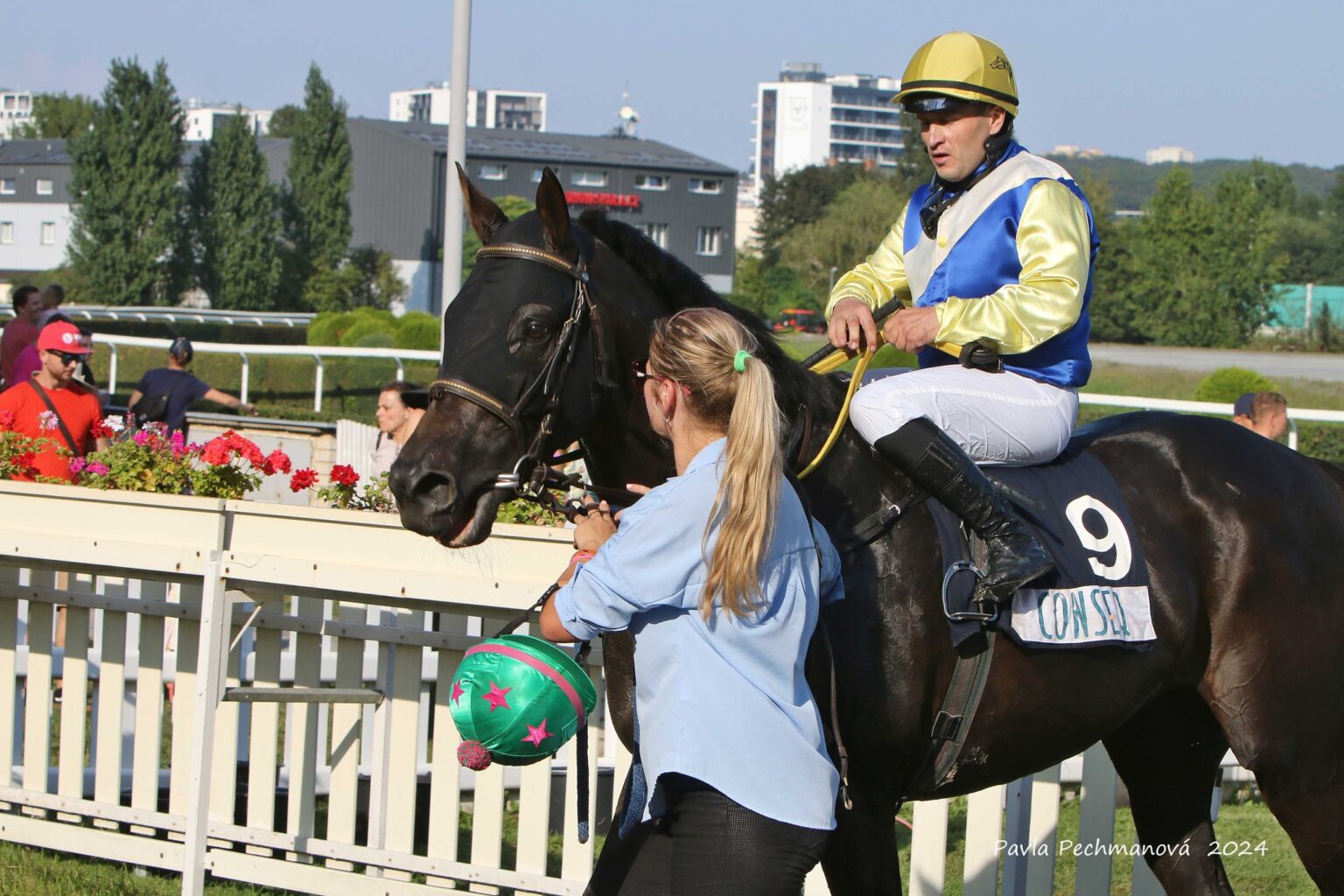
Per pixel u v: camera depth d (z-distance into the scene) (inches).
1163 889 183.8
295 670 208.4
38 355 425.1
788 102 7431.1
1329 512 159.0
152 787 217.3
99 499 194.5
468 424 132.2
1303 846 159.0
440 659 199.2
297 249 2475.4
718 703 111.0
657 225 2743.6
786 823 110.9
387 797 203.0
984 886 184.5
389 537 179.3
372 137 2672.2
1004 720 143.6
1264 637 152.5
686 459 117.8
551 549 171.5
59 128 4205.2
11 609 228.5
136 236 2284.7
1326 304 1903.3
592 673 196.7
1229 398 682.8
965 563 138.9
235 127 2369.6
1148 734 167.6
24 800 226.2
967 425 142.6
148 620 216.5
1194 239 2023.9
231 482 235.1
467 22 343.6
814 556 116.8
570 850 192.9
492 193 2635.3
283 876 204.8
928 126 150.1
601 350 138.6
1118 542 147.6
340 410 794.8
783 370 141.7
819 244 2561.5
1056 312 139.7
